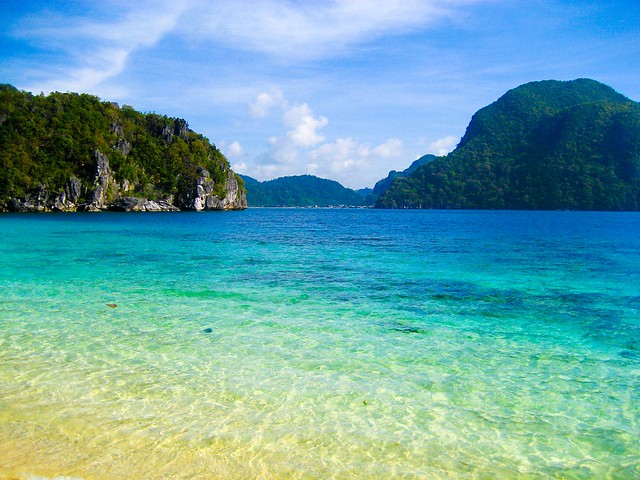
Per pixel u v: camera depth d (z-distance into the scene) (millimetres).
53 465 5758
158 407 7453
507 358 10078
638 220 90875
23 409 7258
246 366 9375
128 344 10602
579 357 10195
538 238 43594
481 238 43406
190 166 147500
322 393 8156
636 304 15227
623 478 5867
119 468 5750
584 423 7250
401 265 23797
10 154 106750
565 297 16312
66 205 112562
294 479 5656
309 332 11805
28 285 17297
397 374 9102
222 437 6582
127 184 129500
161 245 34125
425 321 12992
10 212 105500
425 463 6109
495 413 7539
